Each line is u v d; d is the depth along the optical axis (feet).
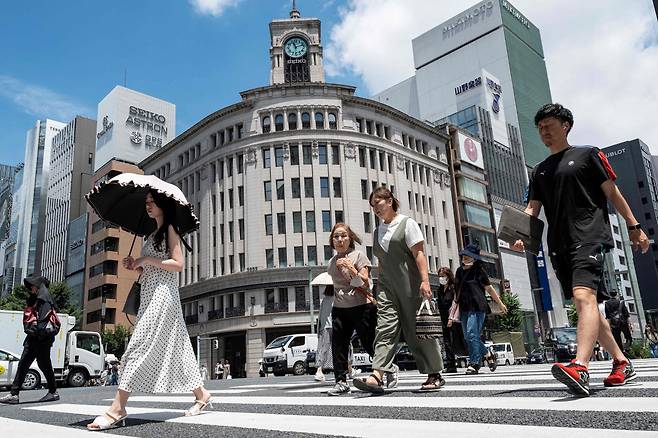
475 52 272.31
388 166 142.20
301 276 120.88
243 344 123.13
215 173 137.90
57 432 9.20
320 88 136.56
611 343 10.86
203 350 125.70
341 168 132.16
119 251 188.14
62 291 153.38
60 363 57.41
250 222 126.93
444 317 25.70
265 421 9.13
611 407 7.54
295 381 27.94
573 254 9.82
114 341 162.30
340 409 10.13
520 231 10.79
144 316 10.30
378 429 7.41
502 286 167.22
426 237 146.20
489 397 10.24
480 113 207.31
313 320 111.45
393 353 13.21
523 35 286.46
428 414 8.54
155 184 10.91
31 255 290.56
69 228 215.92
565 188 10.10
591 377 13.96
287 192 128.16
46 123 321.11
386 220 13.76
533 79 279.90
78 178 258.37
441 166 160.15
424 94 289.53
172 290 10.80
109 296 180.75
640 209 320.29
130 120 235.20
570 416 7.14
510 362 102.83
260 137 131.85
